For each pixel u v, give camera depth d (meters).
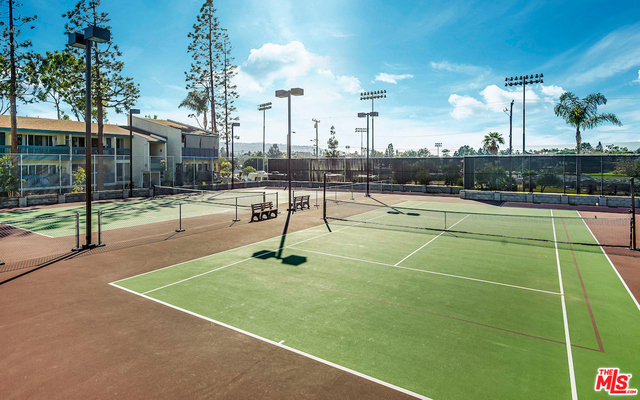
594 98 41.03
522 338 6.91
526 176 33.25
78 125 40.66
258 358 6.13
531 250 14.05
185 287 9.69
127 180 39.94
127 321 7.56
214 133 53.22
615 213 24.33
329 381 5.48
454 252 13.70
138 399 5.05
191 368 5.82
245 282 10.15
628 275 10.93
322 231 17.86
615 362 6.07
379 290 9.54
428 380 5.51
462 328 7.33
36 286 9.70
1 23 28.45
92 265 11.78
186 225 19.30
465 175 35.56
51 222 19.91
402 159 43.03
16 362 5.98
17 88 29.64
